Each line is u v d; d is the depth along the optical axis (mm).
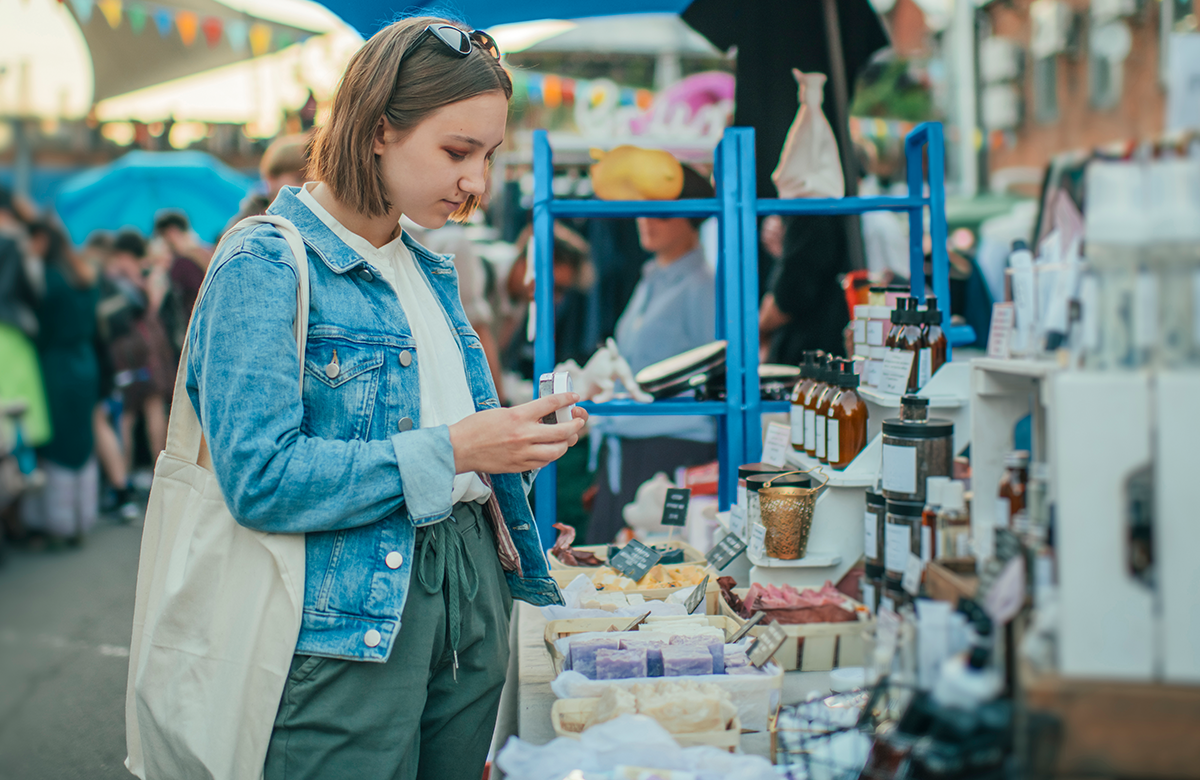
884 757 1006
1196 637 783
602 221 3945
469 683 1400
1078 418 808
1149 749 792
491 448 1235
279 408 1158
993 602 910
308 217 1305
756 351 2316
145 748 1246
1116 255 832
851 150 2789
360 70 1254
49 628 3979
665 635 1519
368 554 1227
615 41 5164
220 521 1223
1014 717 861
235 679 1206
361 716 1226
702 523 2660
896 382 1744
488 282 5105
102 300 5617
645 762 1130
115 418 5691
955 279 3342
